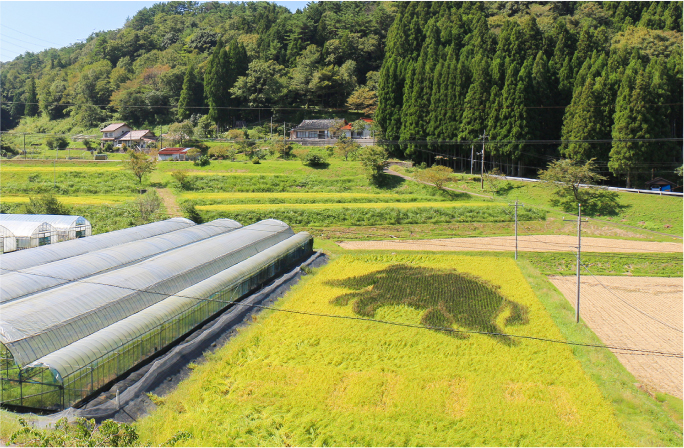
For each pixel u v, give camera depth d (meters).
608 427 22.61
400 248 54.94
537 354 29.70
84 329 26.95
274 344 30.19
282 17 146.00
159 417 22.28
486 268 47.41
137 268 34.66
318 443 21.08
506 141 82.00
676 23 115.06
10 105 149.88
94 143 111.94
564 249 54.47
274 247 46.22
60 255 38.97
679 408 24.72
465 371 27.38
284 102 121.62
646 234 60.62
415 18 121.44
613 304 39.84
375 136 99.12
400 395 24.67
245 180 78.38
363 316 34.97
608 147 77.25
